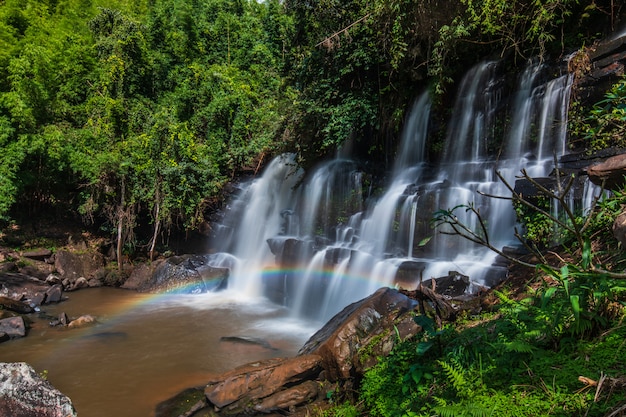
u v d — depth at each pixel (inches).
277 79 1032.8
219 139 807.1
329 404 212.8
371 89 538.6
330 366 229.1
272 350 341.7
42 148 614.9
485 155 462.0
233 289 566.6
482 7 395.5
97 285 589.9
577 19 391.5
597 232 196.4
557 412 103.4
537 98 401.4
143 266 603.2
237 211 706.8
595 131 267.1
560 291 148.3
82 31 1005.2
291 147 649.0
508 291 218.4
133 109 838.5
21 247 611.5
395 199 440.8
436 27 446.3
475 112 478.9
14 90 668.1
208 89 913.5
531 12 386.6
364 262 396.2
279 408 220.1
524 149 412.5
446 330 174.6
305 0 560.4
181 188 676.1
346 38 525.0
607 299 130.2
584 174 257.3
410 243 406.6
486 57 483.8
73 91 848.9
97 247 660.7
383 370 182.4
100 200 666.8
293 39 611.5
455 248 374.0
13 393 138.7
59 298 509.7
